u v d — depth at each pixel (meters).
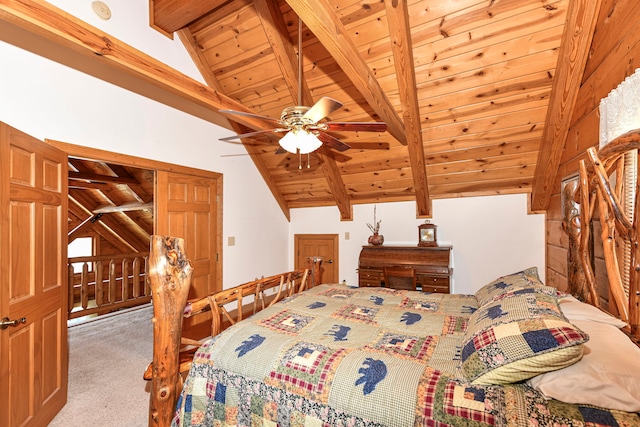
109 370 2.76
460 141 3.43
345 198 4.80
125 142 2.98
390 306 2.19
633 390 0.98
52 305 2.06
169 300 1.44
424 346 1.51
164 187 3.39
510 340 1.20
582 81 2.39
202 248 3.85
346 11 2.64
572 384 1.04
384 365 1.31
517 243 3.79
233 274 4.30
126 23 2.96
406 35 2.50
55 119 2.45
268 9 2.81
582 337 1.06
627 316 1.47
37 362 1.89
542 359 1.09
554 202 3.29
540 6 2.25
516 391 1.11
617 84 1.74
